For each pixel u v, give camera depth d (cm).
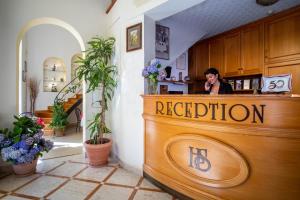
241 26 356
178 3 229
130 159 289
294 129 137
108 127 362
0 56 286
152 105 243
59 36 702
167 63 331
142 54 264
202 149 186
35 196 215
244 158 158
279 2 274
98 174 274
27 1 304
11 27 293
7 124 293
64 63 711
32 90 650
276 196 145
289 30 293
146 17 264
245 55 352
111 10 346
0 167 289
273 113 145
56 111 552
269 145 147
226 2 273
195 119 191
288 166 141
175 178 216
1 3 285
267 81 175
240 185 162
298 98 134
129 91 288
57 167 300
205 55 420
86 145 300
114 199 209
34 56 662
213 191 181
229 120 167
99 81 304
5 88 290
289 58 293
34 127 289
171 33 333
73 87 661
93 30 358
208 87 276
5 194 219
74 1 341
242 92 379
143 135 265
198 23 346
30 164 271
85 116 349
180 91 416
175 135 211
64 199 209
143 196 215
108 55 332
